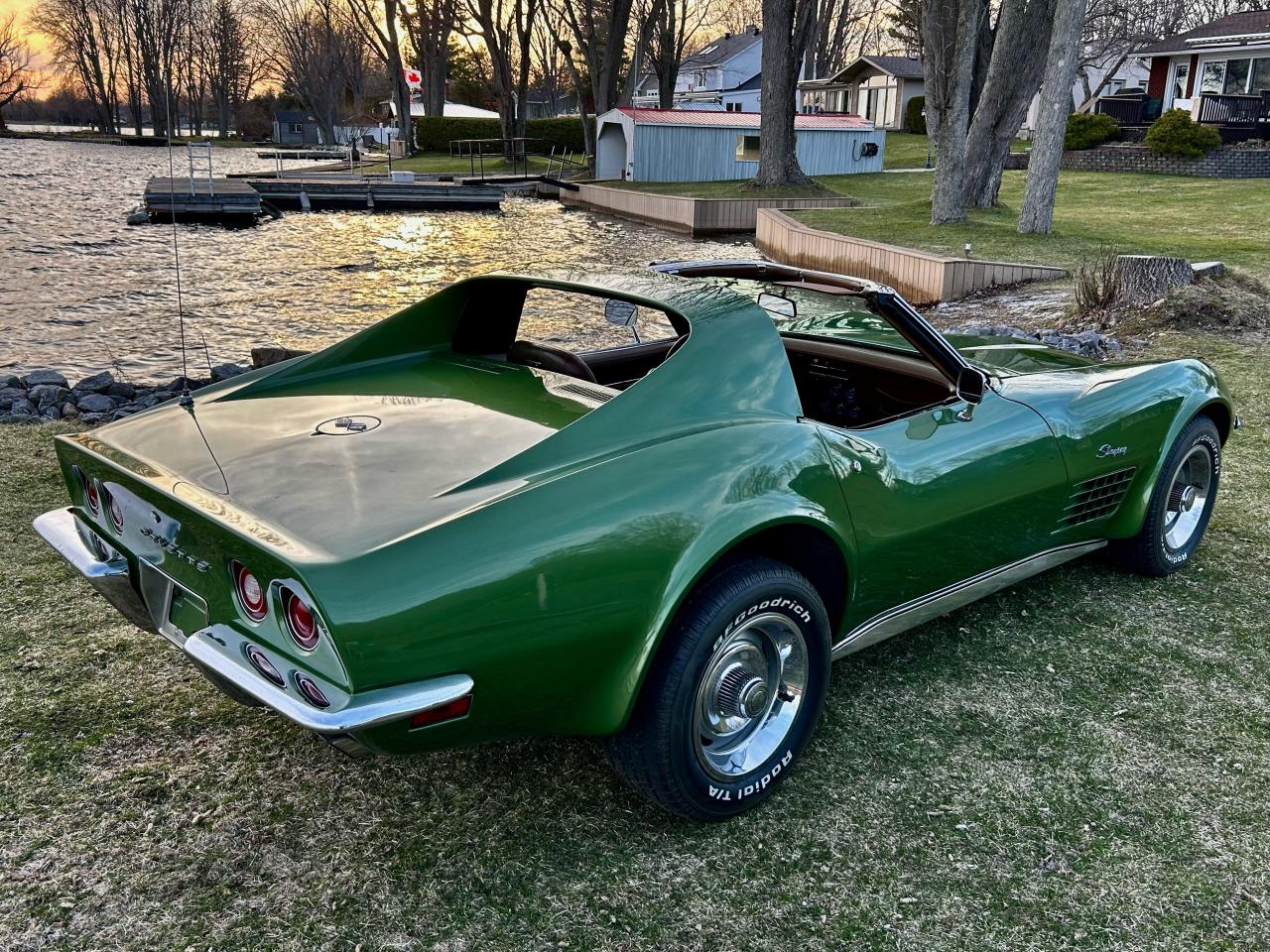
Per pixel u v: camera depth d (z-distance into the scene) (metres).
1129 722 2.86
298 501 2.09
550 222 26.89
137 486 2.25
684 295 2.69
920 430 2.81
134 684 3.03
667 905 2.16
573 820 2.44
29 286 14.48
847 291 2.88
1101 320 9.05
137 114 76.00
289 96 85.25
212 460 2.33
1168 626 3.44
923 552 2.78
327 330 11.52
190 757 2.67
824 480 2.45
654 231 24.84
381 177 38.47
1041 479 3.10
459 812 2.46
